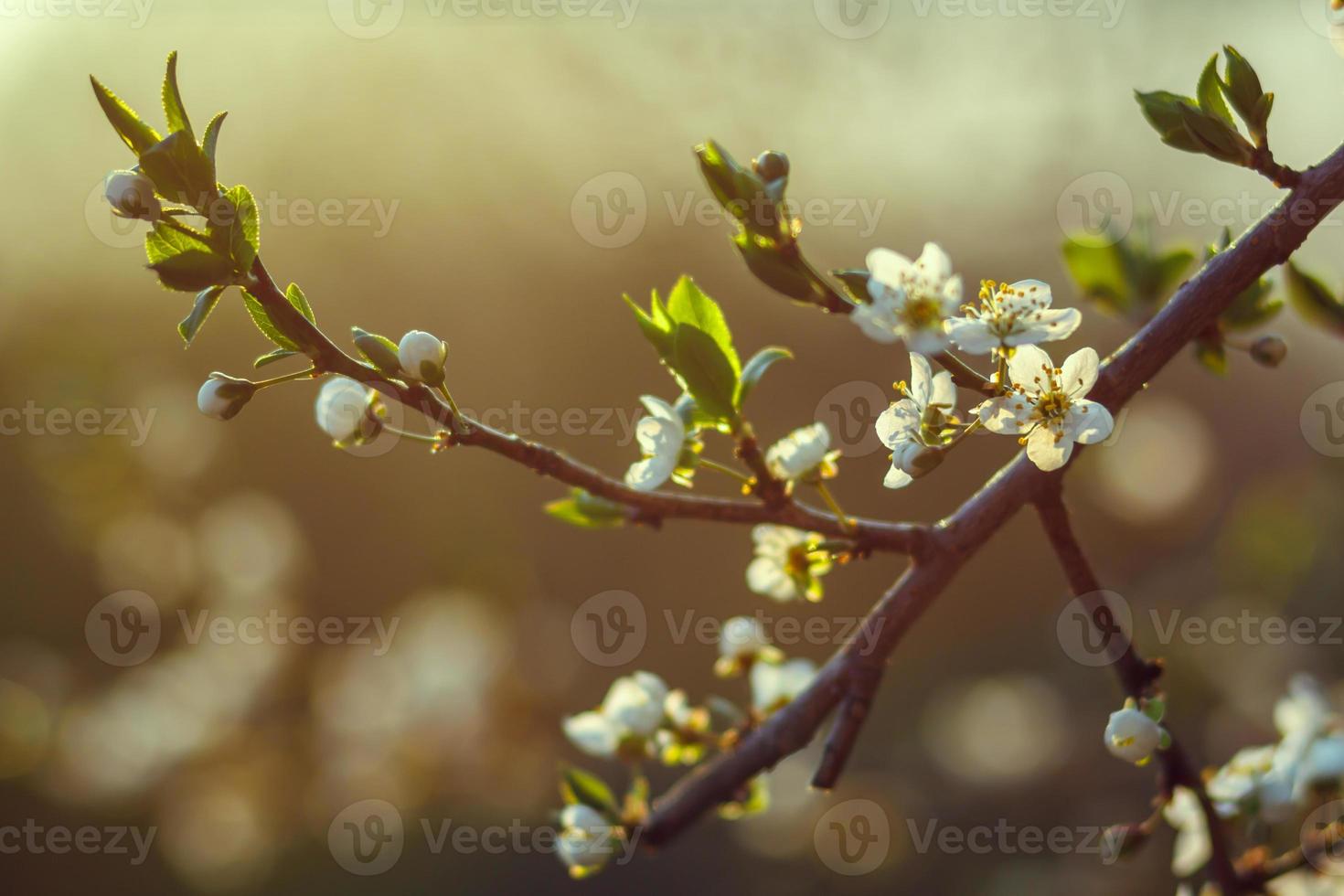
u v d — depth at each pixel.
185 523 1.43
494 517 1.89
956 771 1.60
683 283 0.62
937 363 0.60
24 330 1.60
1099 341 1.94
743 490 0.62
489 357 2.04
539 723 1.35
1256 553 1.65
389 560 1.81
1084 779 1.52
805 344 2.21
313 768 1.34
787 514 0.62
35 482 1.41
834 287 0.60
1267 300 0.64
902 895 1.41
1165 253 0.68
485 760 1.32
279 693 1.38
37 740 1.32
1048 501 0.62
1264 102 0.60
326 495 1.82
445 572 1.68
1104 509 2.05
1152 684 0.62
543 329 2.06
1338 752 0.67
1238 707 1.44
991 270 1.93
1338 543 1.60
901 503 2.17
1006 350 0.59
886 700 1.92
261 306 0.59
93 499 1.40
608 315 2.08
